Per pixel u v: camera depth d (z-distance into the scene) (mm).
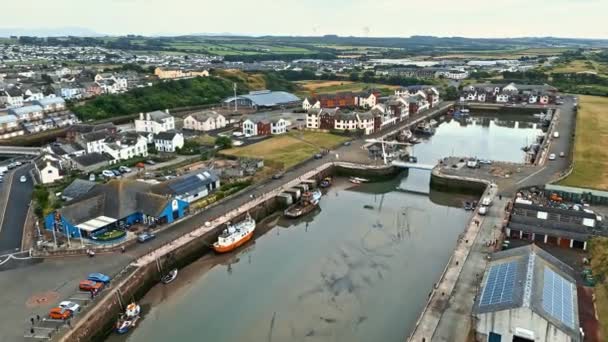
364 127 161500
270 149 139000
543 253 59188
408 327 58188
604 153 123375
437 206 102062
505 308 47031
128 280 63656
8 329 53219
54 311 54906
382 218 95250
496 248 71000
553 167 114750
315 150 138000
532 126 190750
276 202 98562
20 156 135250
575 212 77875
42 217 85250
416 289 67062
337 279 70438
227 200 95688
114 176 111688
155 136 140625
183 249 74625
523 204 82625
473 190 107062
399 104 185125
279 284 69438
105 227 78938
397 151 142125
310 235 87250
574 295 51812
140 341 56531
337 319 60188
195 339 56656
